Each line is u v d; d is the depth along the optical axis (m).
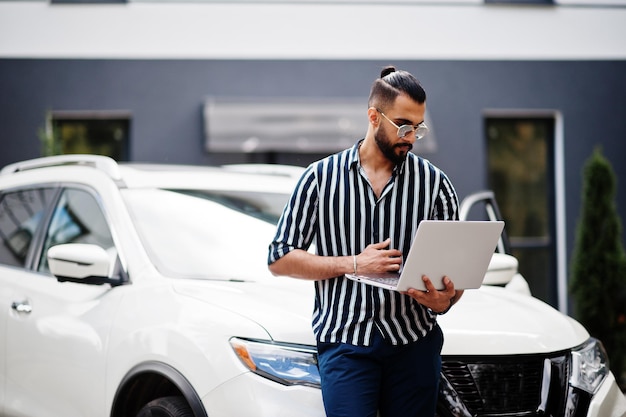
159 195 5.70
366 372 4.09
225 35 12.98
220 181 6.06
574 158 13.55
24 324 5.68
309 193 4.18
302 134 12.33
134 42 12.85
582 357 4.88
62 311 5.45
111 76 12.82
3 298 5.94
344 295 4.12
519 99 13.45
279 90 13.06
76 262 5.11
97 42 12.81
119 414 4.89
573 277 9.65
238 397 4.23
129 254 5.27
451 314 4.80
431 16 13.27
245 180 6.15
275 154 12.88
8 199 6.58
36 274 5.92
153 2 12.88
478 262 4.05
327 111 12.77
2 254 6.33
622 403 4.98
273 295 4.75
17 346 5.71
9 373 5.78
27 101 12.70
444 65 13.30
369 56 13.18
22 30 12.70
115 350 4.90
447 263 3.96
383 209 4.14
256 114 12.59
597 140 13.56
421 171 4.19
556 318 5.09
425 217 4.18
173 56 12.91
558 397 4.70
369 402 4.08
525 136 13.71
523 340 4.66
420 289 3.95
